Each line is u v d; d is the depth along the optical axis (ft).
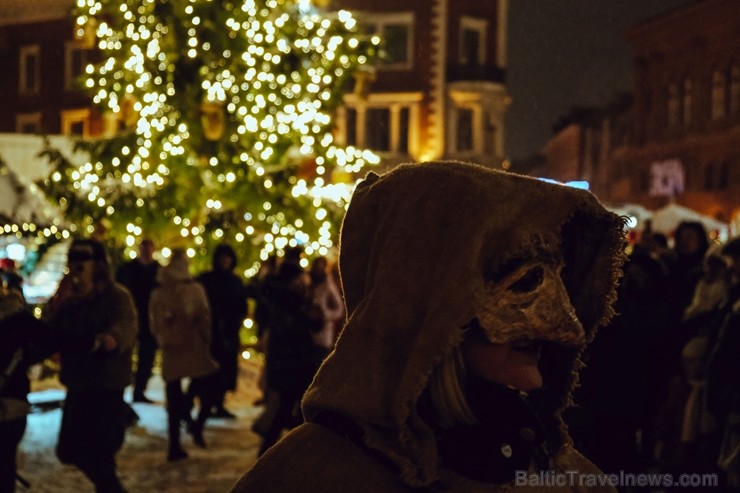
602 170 246.68
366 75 61.21
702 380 26.43
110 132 105.19
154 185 59.36
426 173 6.12
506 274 5.87
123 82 58.85
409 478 5.74
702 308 26.91
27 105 144.05
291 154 63.21
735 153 167.73
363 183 6.68
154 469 30.76
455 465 6.03
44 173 64.39
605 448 25.00
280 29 59.72
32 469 30.50
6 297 20.36
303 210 60.08
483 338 6.12
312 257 61.72
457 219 5.90
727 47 171.42
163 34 57.47
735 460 22.56
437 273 5.84
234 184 59.00
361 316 6.01
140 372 44.60
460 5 140.56
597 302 6.93
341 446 6.00
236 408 43.65
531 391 6.85
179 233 60.59
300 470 5.98
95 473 22.94
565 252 6.95
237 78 58.44
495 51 144.25
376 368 5.89
